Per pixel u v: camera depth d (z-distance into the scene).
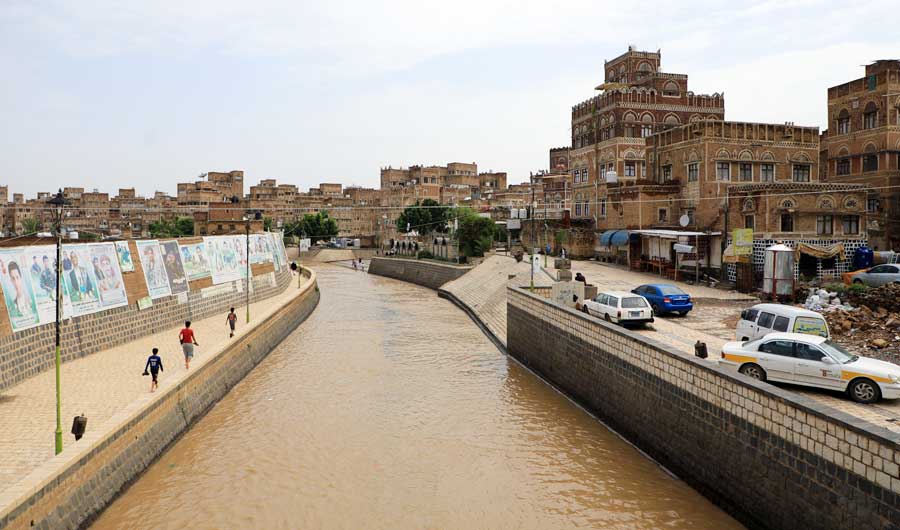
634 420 22.58
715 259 44.69
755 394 16.08
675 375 19.88
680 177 52.75
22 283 25.47
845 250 41.47
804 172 50.94
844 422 13.20
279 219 148.25
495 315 46.94
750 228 40.72
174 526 16.98
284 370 34.09
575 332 27.86
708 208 49.19
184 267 41.00
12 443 18.03
